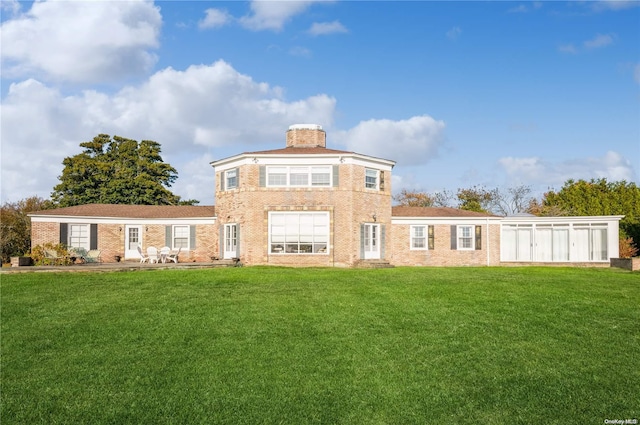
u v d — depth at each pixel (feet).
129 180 178.29
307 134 125.08
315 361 38.75
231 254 111.24
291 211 107.45
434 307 53.31
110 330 46.14
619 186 171.22
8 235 142.41
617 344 41.47
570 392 33.22
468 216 119.75
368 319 48.91
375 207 112.37
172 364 38.47
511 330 45.32
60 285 66.28
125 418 30.81
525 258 124.98
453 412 31.27
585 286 66.28
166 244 117.39
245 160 108.17
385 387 34.53
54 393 34.04
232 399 32.99
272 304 54.85
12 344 42.75
